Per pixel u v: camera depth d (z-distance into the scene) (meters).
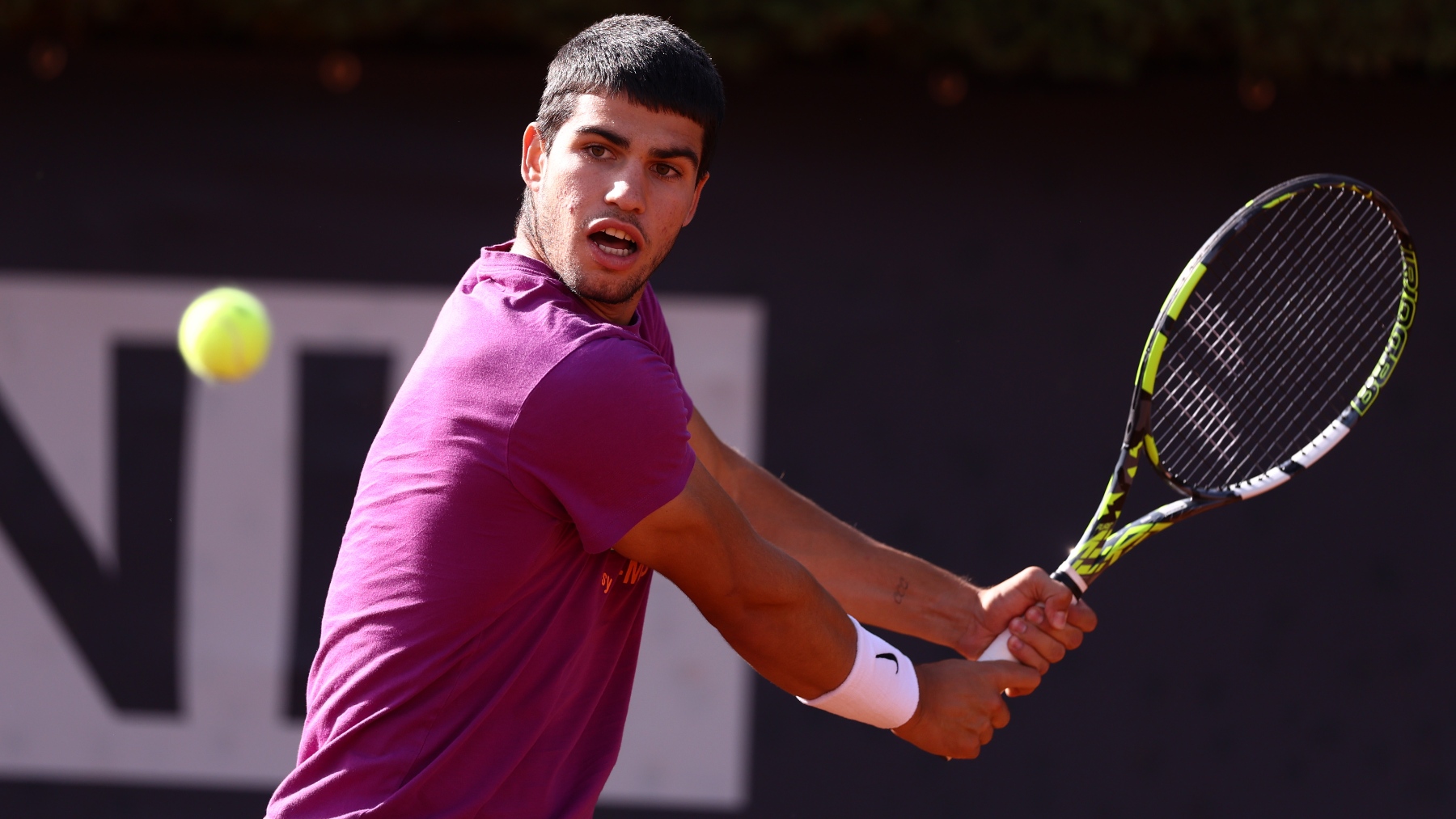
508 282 6.25
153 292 15.62
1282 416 11.30
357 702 6.11
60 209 15.57
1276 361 12.97
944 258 15.65
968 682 8.04
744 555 6.50
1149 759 15.62
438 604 5.98
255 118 15.59
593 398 5.78
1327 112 15.38
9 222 15.55
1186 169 15.48
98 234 15.60
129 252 15.61
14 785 15.77
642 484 5.95
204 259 15.63
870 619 8.89
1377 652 15.45
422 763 6.05
